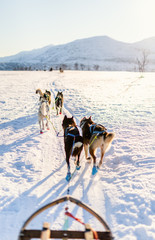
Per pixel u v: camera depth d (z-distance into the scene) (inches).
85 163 251.3
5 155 266.2
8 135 349.1
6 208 164.6
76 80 1326.3
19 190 189.9
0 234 137.9
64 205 171.9
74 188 195.5
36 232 96.7
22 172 225.5
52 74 2012.8
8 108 557.9
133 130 353.1
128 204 167.8
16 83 1151.6
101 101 629.3
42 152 280.5
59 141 325.1
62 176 219.0
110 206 168.6
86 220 153.6
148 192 181.5
